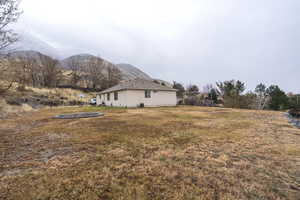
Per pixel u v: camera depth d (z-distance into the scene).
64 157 3.91
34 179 2.88
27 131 6.77
